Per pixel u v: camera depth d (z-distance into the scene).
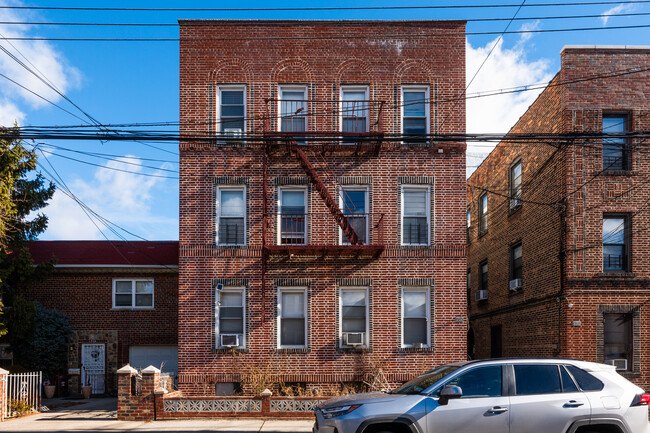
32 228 21.27
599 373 8.99
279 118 18.05
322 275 17.47
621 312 17.06
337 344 17.22
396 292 17.42
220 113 18.08
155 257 24.03
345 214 17.19
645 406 8.86
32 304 21.19
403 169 17.84
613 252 17.42
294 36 18.22
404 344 17.41
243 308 17.41
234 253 17.47
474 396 8.61
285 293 17.62
